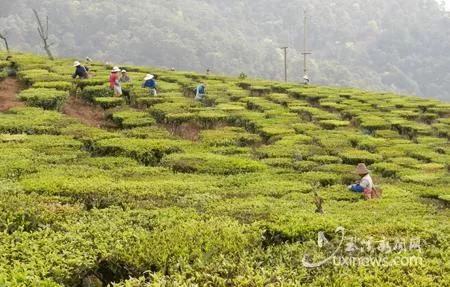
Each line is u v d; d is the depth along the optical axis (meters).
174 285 6.41
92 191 11.42
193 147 19.08
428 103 34.38
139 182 12.66
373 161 19.39
